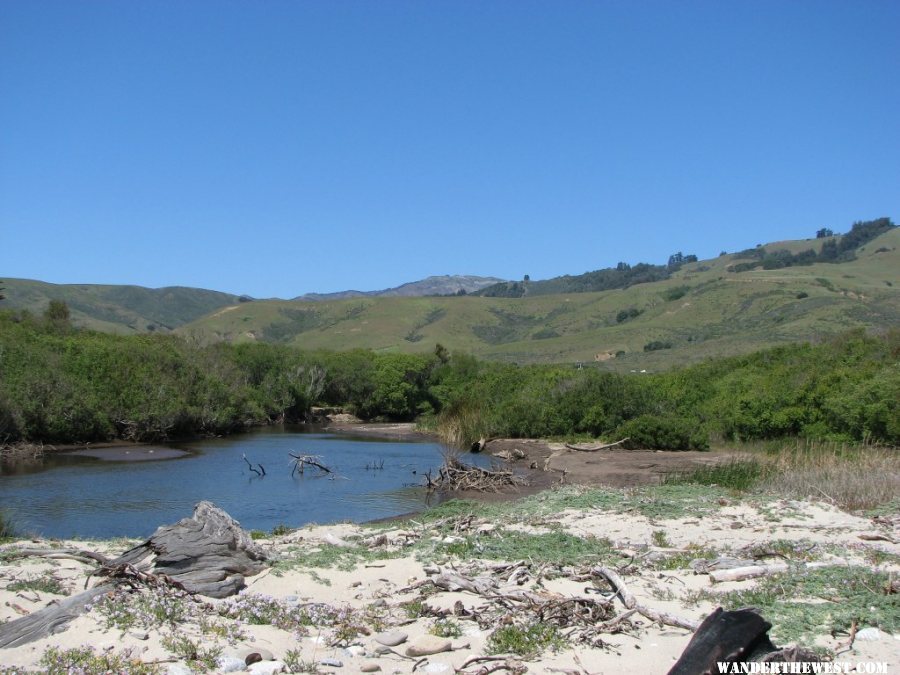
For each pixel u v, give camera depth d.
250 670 6.70
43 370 38.34
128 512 21.06
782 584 9.40
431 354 69.94
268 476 29.31
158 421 41.78
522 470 30.56
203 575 9.96
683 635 7.87
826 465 20.94
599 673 6.76
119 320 166.75
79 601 8.05
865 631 7.23
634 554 12.24
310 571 10.96
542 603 8.85
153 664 6.50
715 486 20.61
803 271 141.62
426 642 7.54
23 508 21.38
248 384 57.34
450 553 12.25
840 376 34.22
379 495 25.11
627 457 32.94
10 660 6.54
